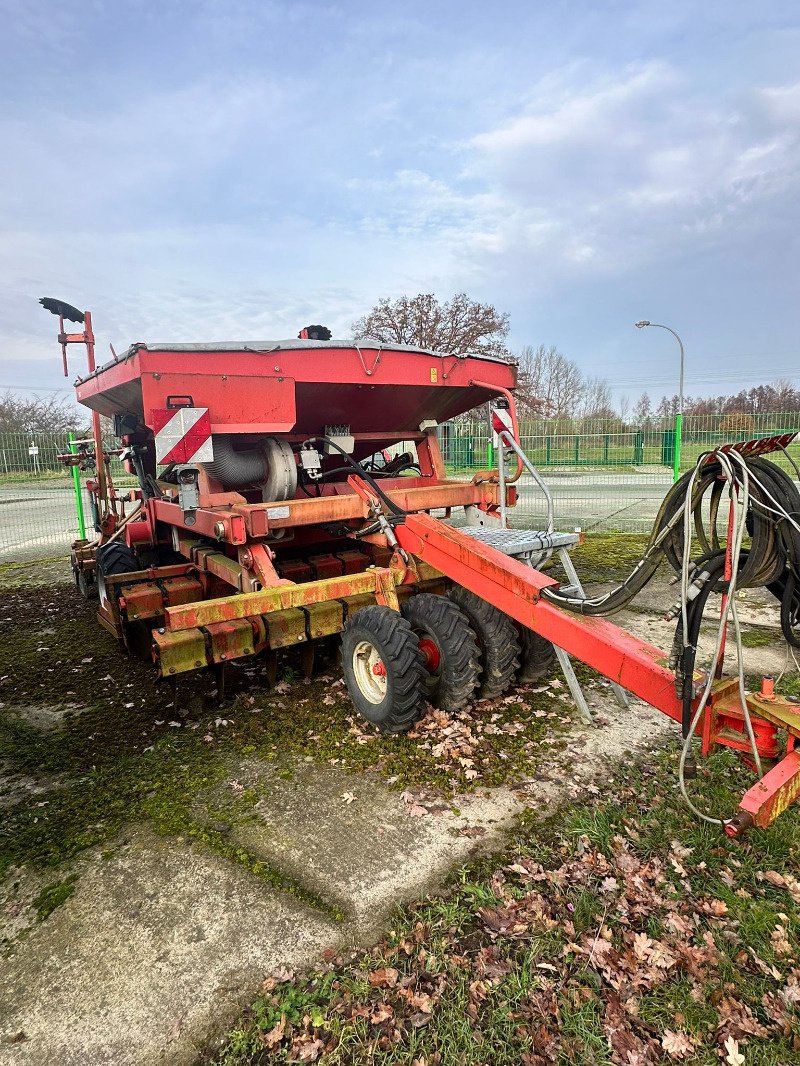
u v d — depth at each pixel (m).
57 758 3.64
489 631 3.86
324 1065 1.88
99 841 2.89
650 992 2.10
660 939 2.29
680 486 2.50
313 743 3.72
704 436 17.23
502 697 4.24
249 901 2.51
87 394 5.85
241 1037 1.96
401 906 2.46
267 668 4.47
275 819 3.02
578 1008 2.04
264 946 2.29
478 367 5.16
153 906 2.49
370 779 3.34
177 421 3.85
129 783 3.36
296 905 2.48
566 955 2.23
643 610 6.29
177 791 3.27
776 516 2.32
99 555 5.97
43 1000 2.11
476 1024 1.99
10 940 2.35
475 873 2.63
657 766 3.38
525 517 13.22
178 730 3.93
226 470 4.41
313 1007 2.05
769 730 2.44
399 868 2.67
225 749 3.69
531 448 19.28
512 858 2.71
